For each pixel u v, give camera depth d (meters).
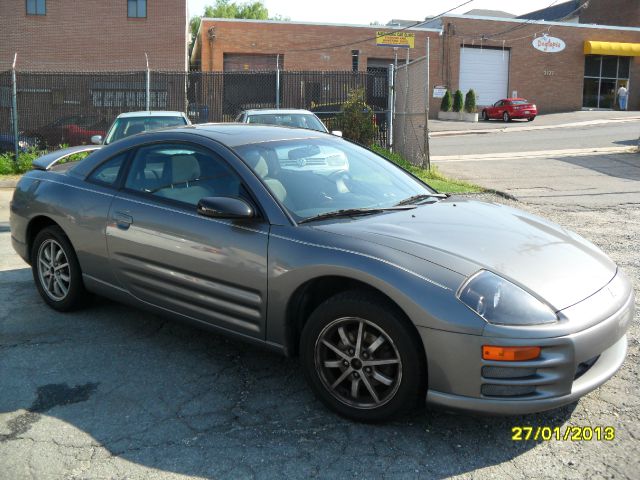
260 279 3.53
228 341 4.42
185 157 4.14
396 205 3.97
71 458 2.99
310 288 3.45
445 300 2.96
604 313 3.09
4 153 14.73
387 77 16.30
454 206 4.07
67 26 31.42
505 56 41.16
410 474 2.86
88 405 3.51
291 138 4.33
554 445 3.09
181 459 2.99
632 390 3.64
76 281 4.75
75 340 4.41
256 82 16.09
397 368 3.12
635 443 3.10
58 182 4.82
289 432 3.23
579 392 2.98
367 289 3.26
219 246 3.70
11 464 2.94
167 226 3.97
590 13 50.84
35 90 15.18
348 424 3.30
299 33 36.94
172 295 4.03
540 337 2.86
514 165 16.03
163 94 15.77
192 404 3.52
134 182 4.35
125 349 4.27
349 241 3.32
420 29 39.06
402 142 15.95
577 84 42.47
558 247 3.53
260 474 2.87
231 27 36.16
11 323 4.73
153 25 31.92
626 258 6.74
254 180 3.75
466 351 2.90
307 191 3.84
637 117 35.81
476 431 3.22
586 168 15.29
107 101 15.58
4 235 7.88
